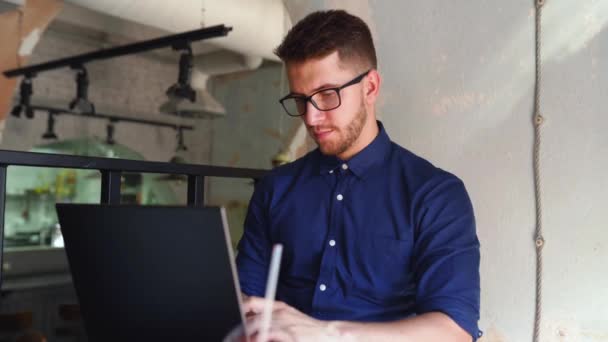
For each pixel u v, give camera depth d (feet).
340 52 4.14
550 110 4.94
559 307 4.85
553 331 4.88
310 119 4.22
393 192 4.37
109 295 3.25
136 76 22.88
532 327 5.00
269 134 23.30
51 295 17.54
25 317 9.80
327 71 4.12
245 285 4.75
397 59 5.99
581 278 4.74
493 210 5.26
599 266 4.65
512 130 5.17
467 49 5.49
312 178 4.73
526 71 5.10
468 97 5.47
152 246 2.96
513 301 5.11
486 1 5.37
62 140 20.76
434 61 5.72
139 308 3.08
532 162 5.04
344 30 4.17
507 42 5.23
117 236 3.12
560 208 4.86
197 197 4.85
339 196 4.49
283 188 4.86
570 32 4.84
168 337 2.93
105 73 21.74
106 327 3.32
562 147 4.86
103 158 4.05
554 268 4.88
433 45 5.73
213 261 2.72
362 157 4.49
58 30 20.02
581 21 4.79
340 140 4.25
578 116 4.78
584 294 4.72
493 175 5.28
